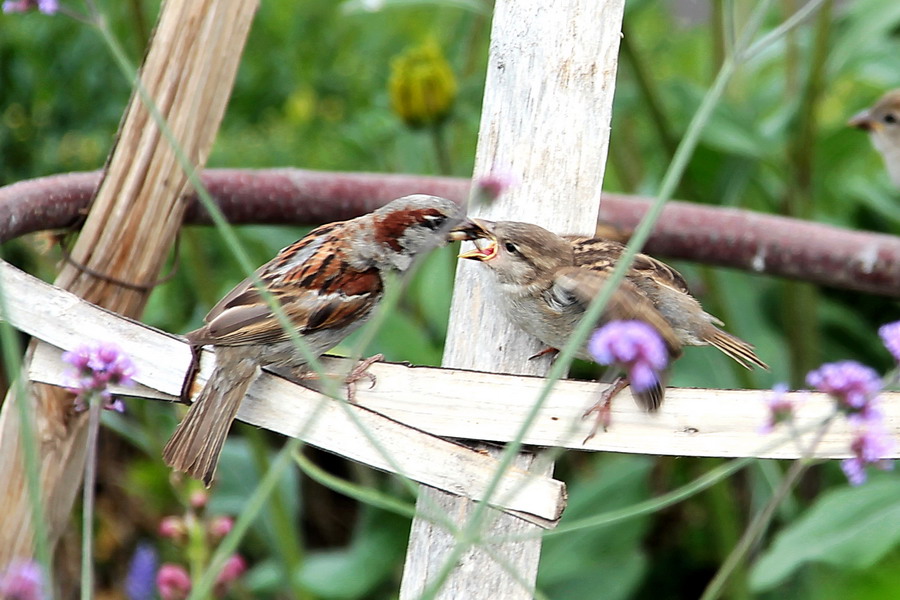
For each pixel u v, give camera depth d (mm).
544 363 6738
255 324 6605
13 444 7137
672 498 5285
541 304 6477
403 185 8773
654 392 5895
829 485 11273
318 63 14047
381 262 7176
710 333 7230
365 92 14070
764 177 13078
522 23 6855
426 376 6254
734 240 8805
